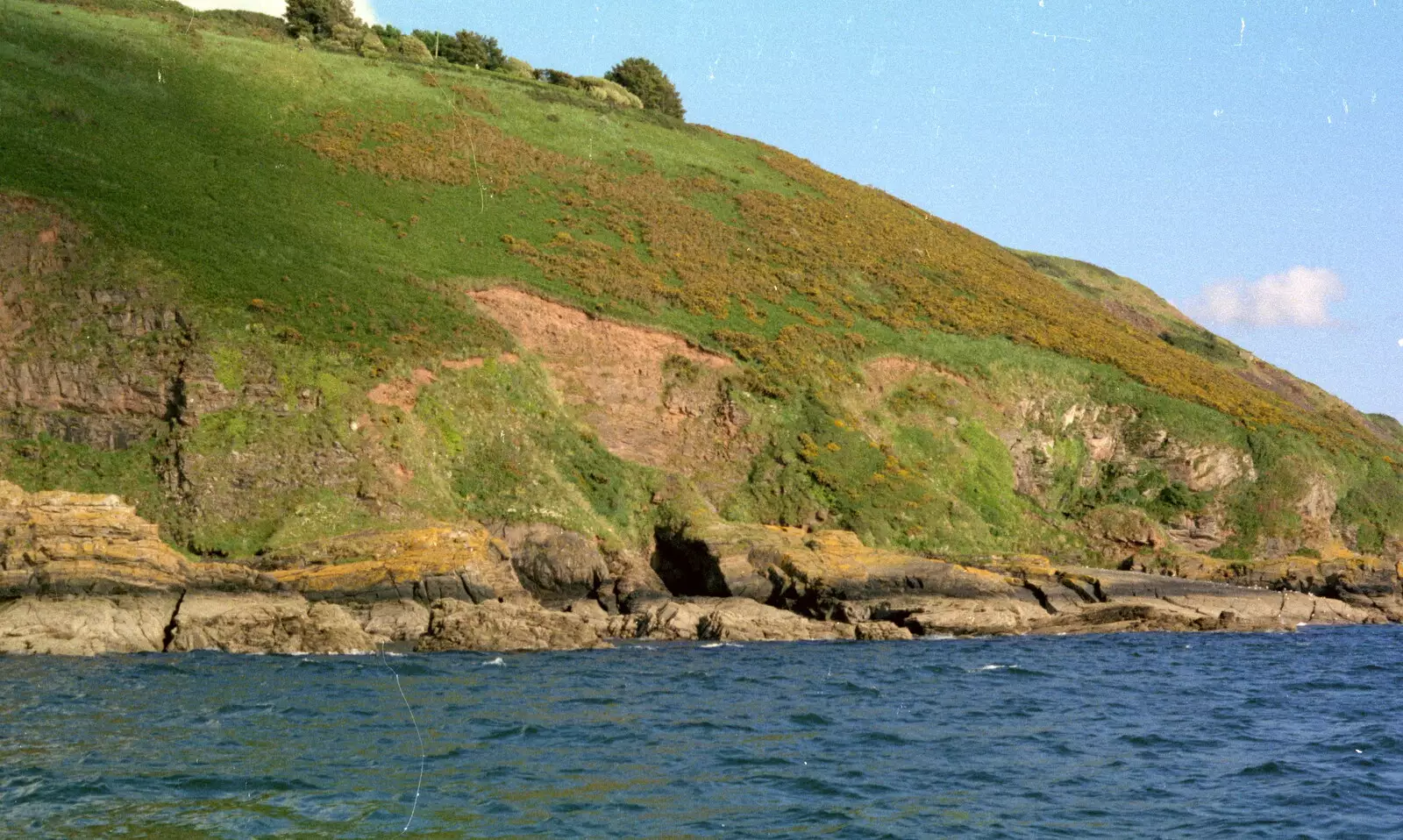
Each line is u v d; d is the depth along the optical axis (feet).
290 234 206.28
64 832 51.72
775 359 223.10
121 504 129.80
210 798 57.47
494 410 185.68
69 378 159.22
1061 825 56.75
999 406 239.71
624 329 212.64
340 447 161.89
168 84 256.93
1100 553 220.02
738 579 164.76
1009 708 91.76
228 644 119.75
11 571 120.67
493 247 233.76
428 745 71.05
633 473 190.29
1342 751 75.20
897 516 199.82
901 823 56.49
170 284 172.96
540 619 133.80
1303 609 184.34
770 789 62.69
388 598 135.64
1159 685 106.93
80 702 83.61
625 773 65.36
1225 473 240.32
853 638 150.61
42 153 195.11
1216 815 58.95
